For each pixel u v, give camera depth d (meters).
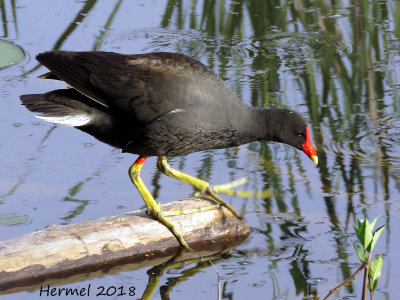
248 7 17.30
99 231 9.01
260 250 9.34
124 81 9.17
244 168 11.45
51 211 10.04
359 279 8.44
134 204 10.33
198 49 15.38
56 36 15.43
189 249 9.45
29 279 8.54
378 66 14.66
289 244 9.41
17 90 13.52
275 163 11.62
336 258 9.00
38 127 12.52
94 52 9.40
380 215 9.91
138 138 9.34
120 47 15.12
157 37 15.72
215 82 9.52
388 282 8.30
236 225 9.74
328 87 13.87
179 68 9.38
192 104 9.23
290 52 15.34
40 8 16.83
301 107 13.09
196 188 9.91
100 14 16.67
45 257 8.60
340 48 15.46
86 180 10.95
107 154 11.81
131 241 9.12
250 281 8.57
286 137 9.90
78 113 9.20
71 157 11.62
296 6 17.38
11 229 9.52
